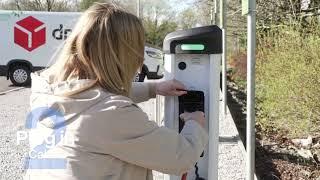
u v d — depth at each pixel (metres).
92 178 1.93
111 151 1.95
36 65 19.19
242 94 15.95
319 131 7.34
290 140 7.79
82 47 2.01
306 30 8.31
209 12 26.20
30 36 19.08
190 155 2.08
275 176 6.18
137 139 1.96
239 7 17.31
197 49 2.61
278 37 9.12
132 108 1.97
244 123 10.61
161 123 2.77
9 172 6.38
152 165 2.02
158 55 19.11
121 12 2.07
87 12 2.08
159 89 2.66
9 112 11.80
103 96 1.97
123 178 1.99
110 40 2.01
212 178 2.72
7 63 19.25
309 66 7.03
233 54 21.20
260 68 9.69
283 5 12.78
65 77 2.05
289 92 7.25
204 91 2.67
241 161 6.77
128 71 2.07
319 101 6.94
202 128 2.24
